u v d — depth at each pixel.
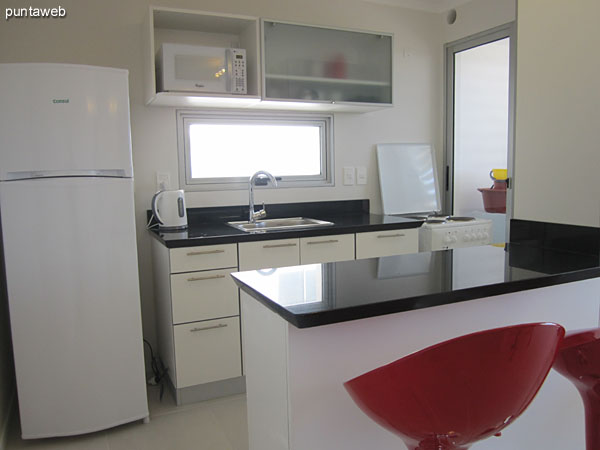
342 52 3.23
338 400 1.24
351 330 1.24
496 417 0.98
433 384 0.91
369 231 3.02
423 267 1.53
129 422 2.46
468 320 1.40
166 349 2.79
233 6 3.21
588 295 1.65
